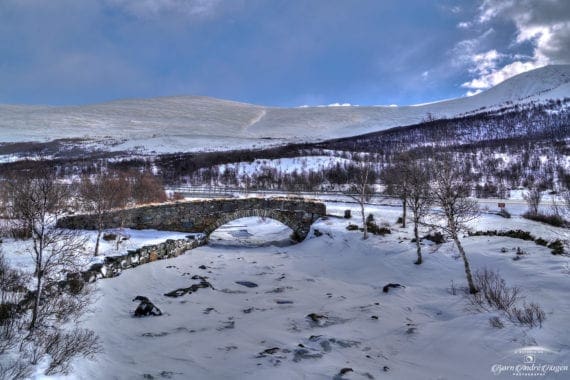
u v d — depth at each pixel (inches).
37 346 503.2
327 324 727.1
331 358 575.5
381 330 692.7
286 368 536.7
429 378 508.1
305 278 1055.0
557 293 687.7
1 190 1064.8
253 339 655.8
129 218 1268.5
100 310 729.0
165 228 1350.9
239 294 912.3
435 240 1187.3
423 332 663.1
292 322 737.6
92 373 503.5
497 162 3663.9
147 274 990.4
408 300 833.5
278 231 1770.4
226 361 570.6
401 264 1059.3
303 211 1540.4
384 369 539.5
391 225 1465.3
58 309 638.5
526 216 1510.8
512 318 616.7
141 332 673.0
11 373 426.6
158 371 537.3
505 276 834.2
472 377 489.7
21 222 914.7
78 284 754.8
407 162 1440.7
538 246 997.8
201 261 1198.9
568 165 3255.4
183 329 695.7
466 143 5826.8
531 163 3531.0
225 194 2463.1
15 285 636.1
